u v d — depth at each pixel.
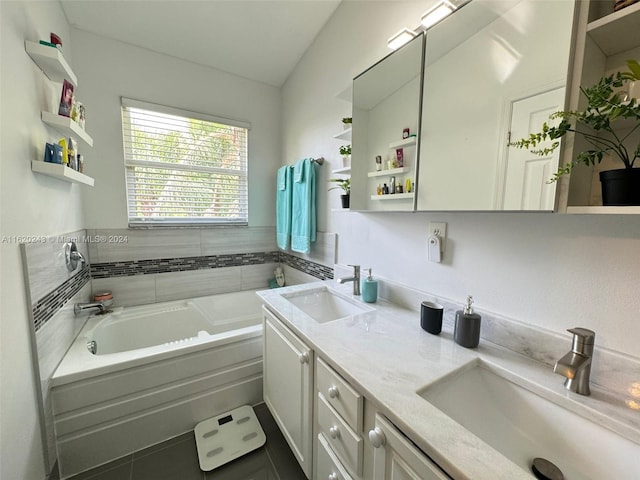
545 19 0.76
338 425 0.88
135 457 1.41
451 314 1.12
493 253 0.99
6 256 0.93
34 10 1.20
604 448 0.63
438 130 1.11
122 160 2.06
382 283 1.46
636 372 0.68
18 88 1.03
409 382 0.75
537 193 0.78
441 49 1.08
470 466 0.51
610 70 0.70
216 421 1.62
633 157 0.66
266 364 1.56
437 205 1.12
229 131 2.51
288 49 2.16
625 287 0.70
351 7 1.66
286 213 2.32
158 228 2.23
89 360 1.39
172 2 1.67
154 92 2.12
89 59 1.89
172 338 2.18
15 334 0.98
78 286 1.72
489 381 0.86
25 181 1.07
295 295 1.59
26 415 1.03
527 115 0.82
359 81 1.46
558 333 0.83
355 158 1.50
